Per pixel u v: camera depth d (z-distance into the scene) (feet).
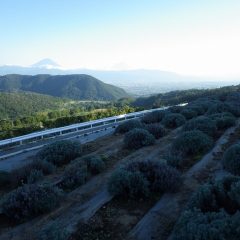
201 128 57.52
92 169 40.88
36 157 48.11
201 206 26.48
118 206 30.86
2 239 26.03
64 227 27.09
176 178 33.86
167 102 214.69
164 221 27.45
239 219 21.26
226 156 38.27
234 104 90.68
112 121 95.40
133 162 36.19
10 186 38.50
